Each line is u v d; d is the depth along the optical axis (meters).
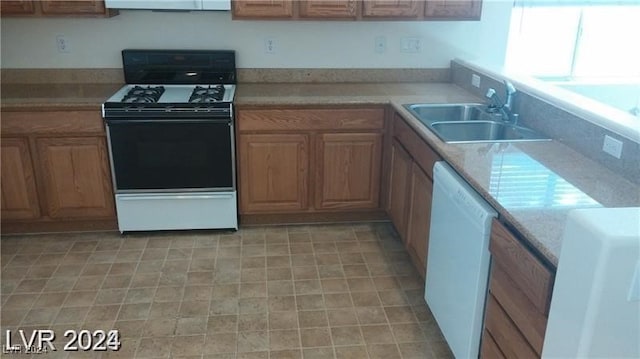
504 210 1.54
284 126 3.03
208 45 3.41
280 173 3.14
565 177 1.79
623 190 1.68
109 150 2.94
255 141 3.05
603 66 4.15
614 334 1.07
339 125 3.07
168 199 3.10
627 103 4.04
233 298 2.55
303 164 3.14
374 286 2.68
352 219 3.41
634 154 1.75
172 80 3.38
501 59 3.65
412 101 3.01
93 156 2.98
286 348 2.21
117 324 2.35
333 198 3.25
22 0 2.93
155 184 3.05
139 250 3.01
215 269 2.81
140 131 2.90
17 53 3.29
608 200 1.60
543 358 1.27
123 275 2.74
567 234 1.12
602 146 1.92
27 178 2.98
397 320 2.40
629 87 4.06
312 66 3.53
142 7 2.96
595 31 4.07
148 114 2.86
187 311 2.45
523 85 2.54
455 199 1.90
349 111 3.04
